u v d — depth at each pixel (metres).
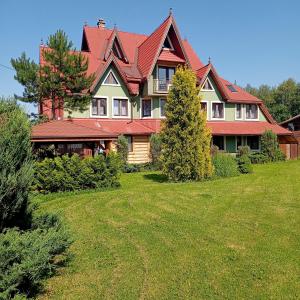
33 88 22.56
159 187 15.81
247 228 8.68
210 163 18.30
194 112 17.78
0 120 5.20
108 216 10.28
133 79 30.11
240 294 5.23
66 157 15.03
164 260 6.59
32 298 5.03
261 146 32.94
